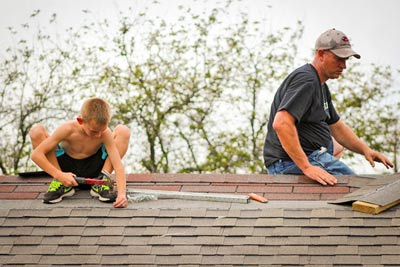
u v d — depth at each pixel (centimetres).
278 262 657
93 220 720
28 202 760
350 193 748
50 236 707
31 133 796
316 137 827
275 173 834
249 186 780
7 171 2030
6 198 773
